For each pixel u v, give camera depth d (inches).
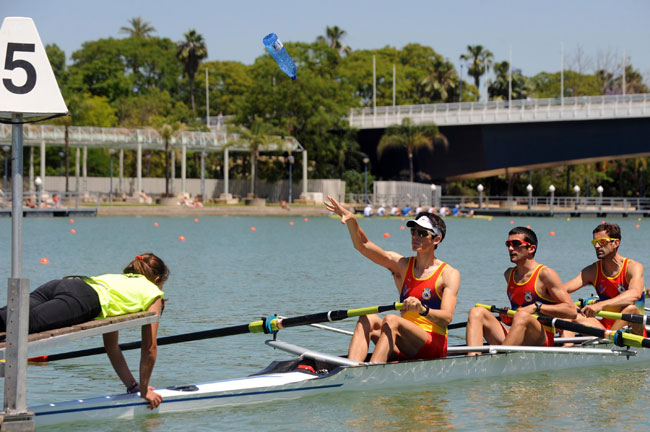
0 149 2883.9
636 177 4023.1
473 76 4768.7
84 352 350.9
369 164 3572.8
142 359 284.5
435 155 3356.3
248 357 408.5
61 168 3068.4
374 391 329.1
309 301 619.2
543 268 363.9
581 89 4539.9
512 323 359.3
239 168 3705.7
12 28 253.1
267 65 3346.5
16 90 253.1
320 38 4616.1
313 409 306.5
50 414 279.0
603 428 288.2
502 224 2405.3
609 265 400.8
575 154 3068.4
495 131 3161.9
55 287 264.7
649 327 422.3
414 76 4532.5
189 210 2677.2
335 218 2733.8
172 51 4431.6
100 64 3956.7
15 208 257.3
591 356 382.6
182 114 3774.6
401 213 3029.0
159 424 286.7
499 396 327.6
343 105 3373.5
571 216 3122.5
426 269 323.6
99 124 3417.8
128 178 3149.6
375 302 616.7
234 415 298.5
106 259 1031.0
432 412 304.3
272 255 1122.7
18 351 248.8
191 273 844.6
